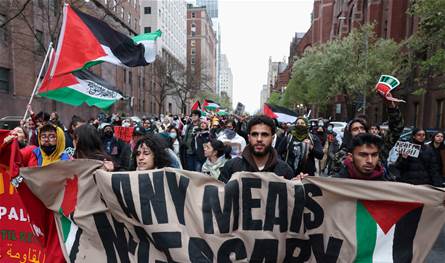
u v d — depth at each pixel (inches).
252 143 117.0
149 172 108.6
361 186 104.5
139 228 107.5
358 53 961.5
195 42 4426.7
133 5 1676.9
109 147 262.1
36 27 808.3
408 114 990.4
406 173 223.8
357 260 104.5
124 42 213.9
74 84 216.1
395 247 103.7
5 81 807.7
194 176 107.9
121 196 106.4
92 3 852.6
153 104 2124.8
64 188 114.2
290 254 106.7
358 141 107.5
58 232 114.0
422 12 499.2
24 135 185.9
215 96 3056.1
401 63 896.9
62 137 152.9
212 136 334.6
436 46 576.1
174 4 3026.6
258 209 105.9
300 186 107.0
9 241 129.6
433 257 181.2
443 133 227.9
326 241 106.2
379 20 1358.3
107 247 108.8
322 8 2340.1
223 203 105.5
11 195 128.6
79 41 192.9
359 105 1047.0
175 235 104.4
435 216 102.2
